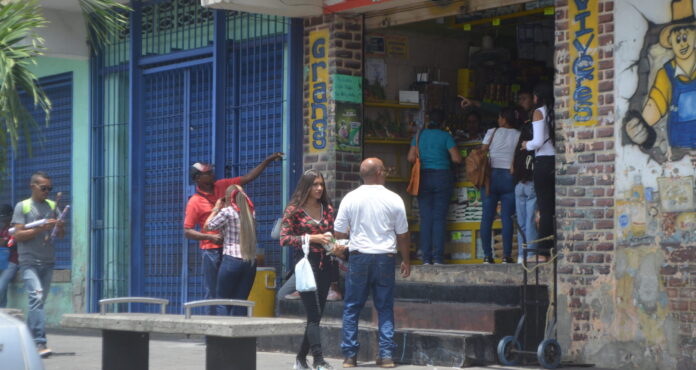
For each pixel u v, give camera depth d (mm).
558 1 11602
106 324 8648
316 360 10344
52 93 18453
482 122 15391
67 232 17969
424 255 14219
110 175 17328
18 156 19094
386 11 13945
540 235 12227
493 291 11805
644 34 10875
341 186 13961
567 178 11422
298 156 14305
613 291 10961
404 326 11922
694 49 10484
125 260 17031
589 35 11312
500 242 14438
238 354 8180
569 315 11305
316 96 14164
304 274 10125
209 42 15688
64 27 17172
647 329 10680
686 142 10500
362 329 11859
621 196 10969
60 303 17938
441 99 15430
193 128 15914
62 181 18219
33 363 6246
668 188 10609
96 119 17484
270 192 14688
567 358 11273
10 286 18281
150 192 16562
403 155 15211
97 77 17469
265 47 14867
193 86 15961
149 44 16656
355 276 10695
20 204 12672
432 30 15594
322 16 14125
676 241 10508
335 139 13922
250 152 14977
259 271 13906
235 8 13594
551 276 11773
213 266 13047
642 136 10836
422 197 14297
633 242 10844
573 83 11430
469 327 11312
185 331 7980
